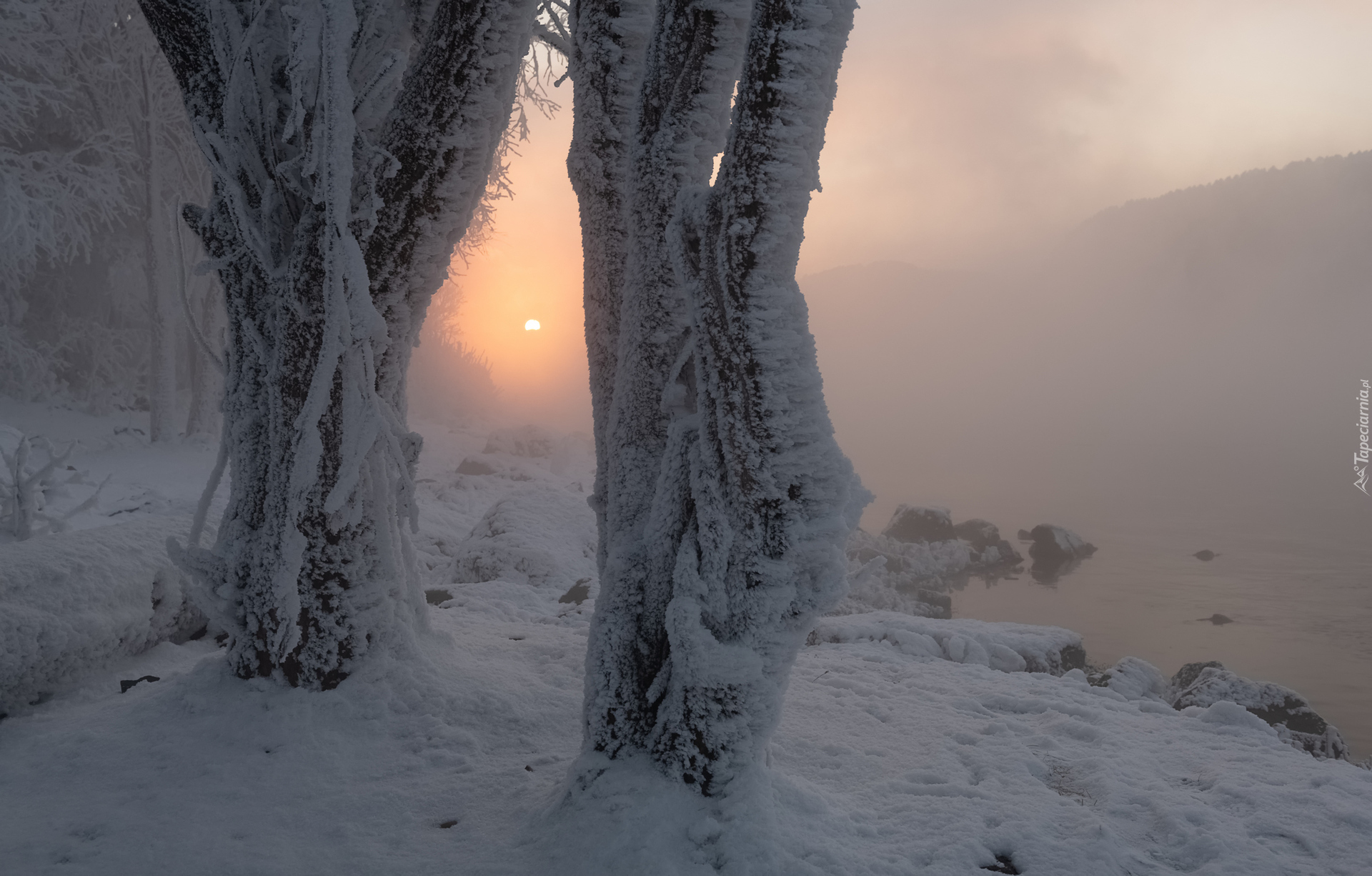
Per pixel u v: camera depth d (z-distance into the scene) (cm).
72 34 1680
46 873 279
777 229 277
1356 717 983
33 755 367
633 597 325
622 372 345
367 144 392
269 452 423
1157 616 1392
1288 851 288
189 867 284
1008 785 340
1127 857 283
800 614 294
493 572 834
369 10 405
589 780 307
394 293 411
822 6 267
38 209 1573
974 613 1371
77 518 956
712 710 293
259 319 417
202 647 544
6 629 405
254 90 399
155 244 1730
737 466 290
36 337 1984
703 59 322
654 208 331
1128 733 410
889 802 324
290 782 346
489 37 394
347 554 417
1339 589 1582
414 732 390
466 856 289
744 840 274
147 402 2122
